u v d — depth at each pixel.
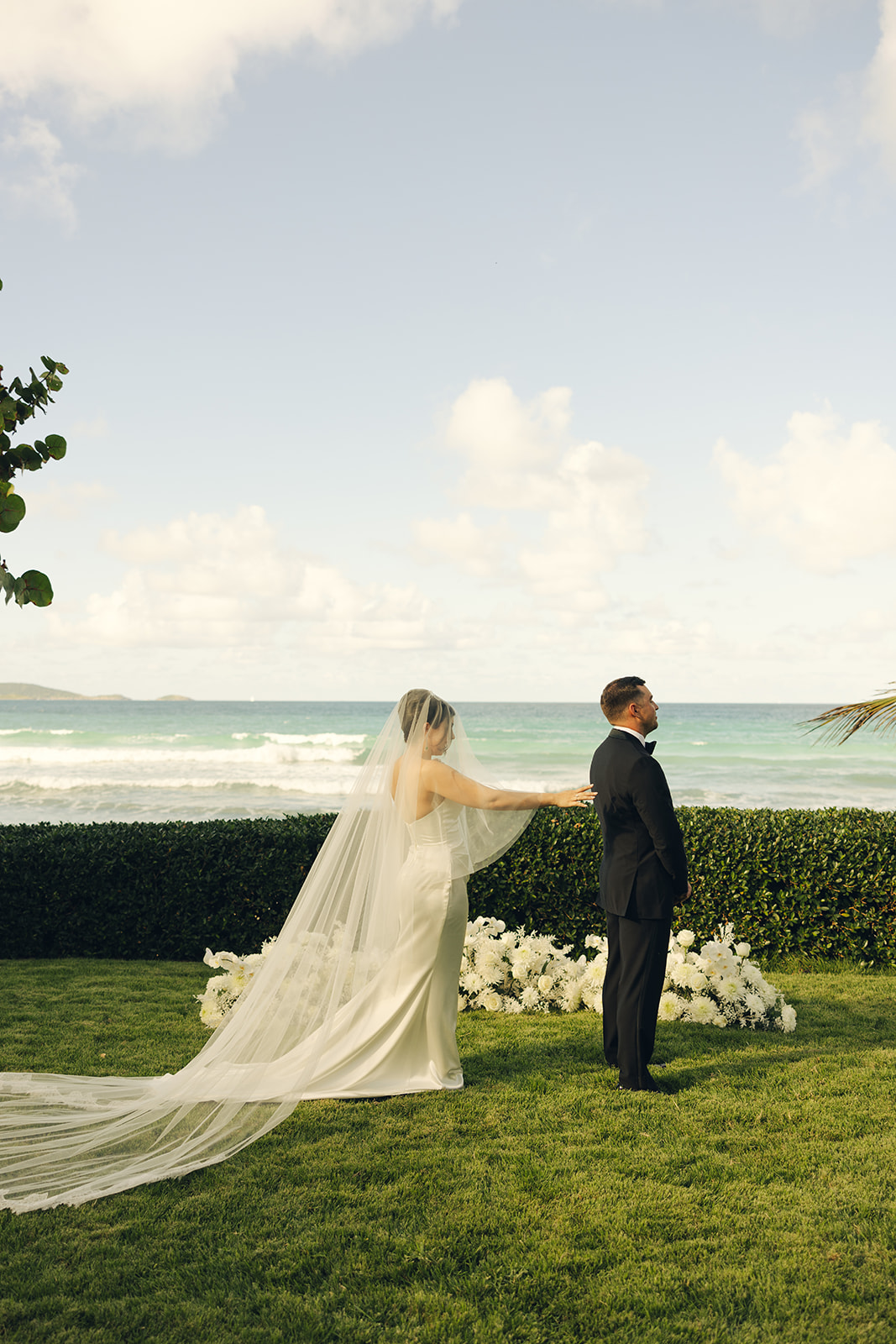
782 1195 3.04
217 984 5.09
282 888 7.14
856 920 6.86
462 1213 2.91
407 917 4.11
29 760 31.50
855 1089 4.07
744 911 7.02
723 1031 5.11
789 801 21.27
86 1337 2.27
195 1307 2.40
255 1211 2.93
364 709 94.69
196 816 18.42
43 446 3.90
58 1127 3.54
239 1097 3.69
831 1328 2.32
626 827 4.18
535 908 7.06
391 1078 4.09
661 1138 3.51
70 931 7.23
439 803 4.20
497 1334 2.29
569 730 47.78
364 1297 2.46
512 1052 4.71
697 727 52.72
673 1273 2.57
